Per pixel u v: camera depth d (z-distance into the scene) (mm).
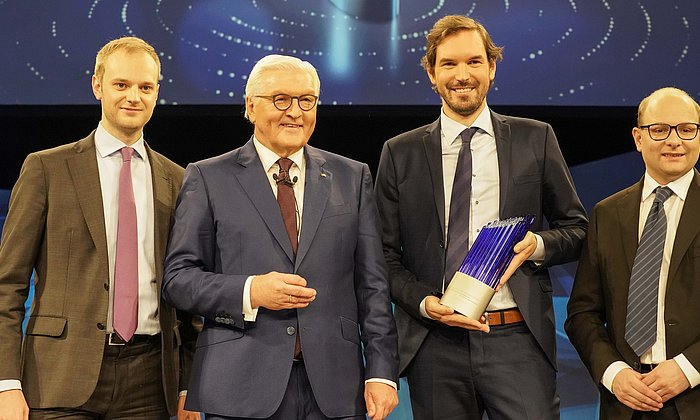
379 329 2297
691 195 2453
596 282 2561
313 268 2254
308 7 3998
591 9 3998
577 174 4156
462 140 2625
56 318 2336
